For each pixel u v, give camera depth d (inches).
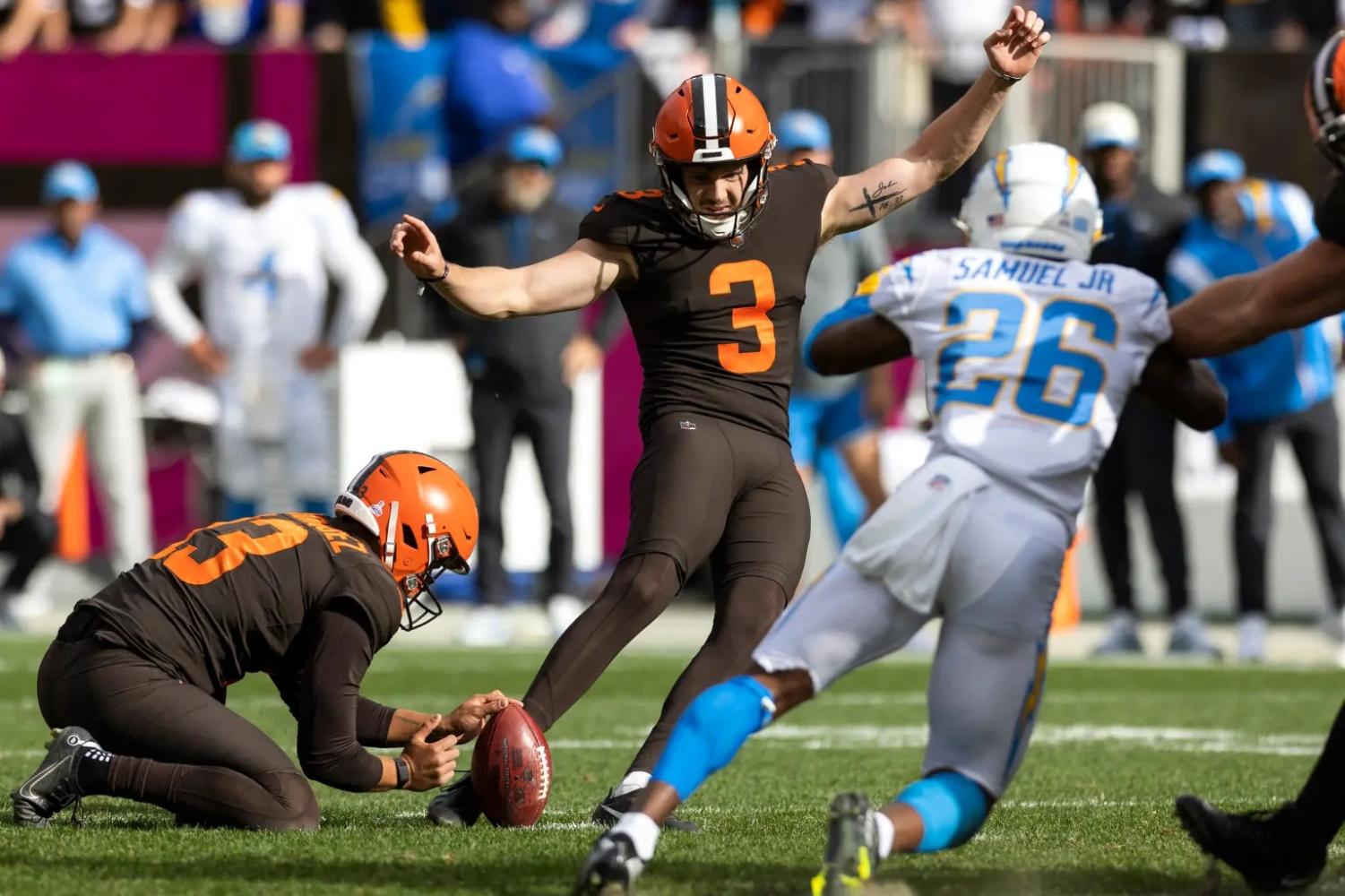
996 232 589.6
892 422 1727.4
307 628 668.7
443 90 1834.4
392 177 1856.5
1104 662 1433.3
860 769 900.0
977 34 1861.5
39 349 1640.0
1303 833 555.2
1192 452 1820.9
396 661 1365.7
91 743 657.6
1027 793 808.9
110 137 1878.7
